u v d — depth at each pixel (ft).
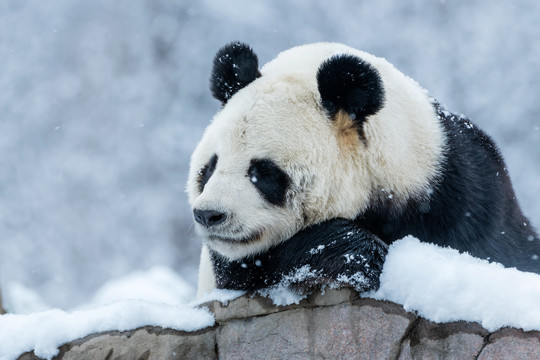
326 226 33.19
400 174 34.40
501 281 29.78
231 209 32.40
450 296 29.94
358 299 31.42
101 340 31.60
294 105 33.86
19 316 32.45
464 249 35.40
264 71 37.45
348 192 33.76
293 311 31.89
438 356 29.78
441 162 35.58
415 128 35.63
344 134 34.14
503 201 37.91
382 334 30.73
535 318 28.66
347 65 32.94
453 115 39.65
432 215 35.06
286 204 33.24
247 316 32.22
